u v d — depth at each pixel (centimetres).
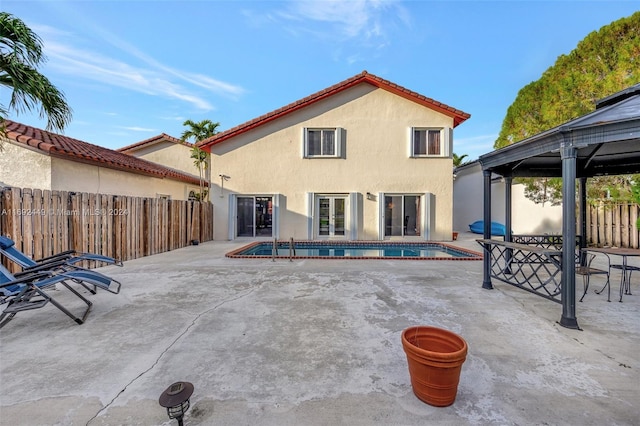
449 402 222
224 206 1375
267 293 516
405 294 510
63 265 488
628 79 1135
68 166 896
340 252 1158
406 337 256
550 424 205
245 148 1372
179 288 547
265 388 246
